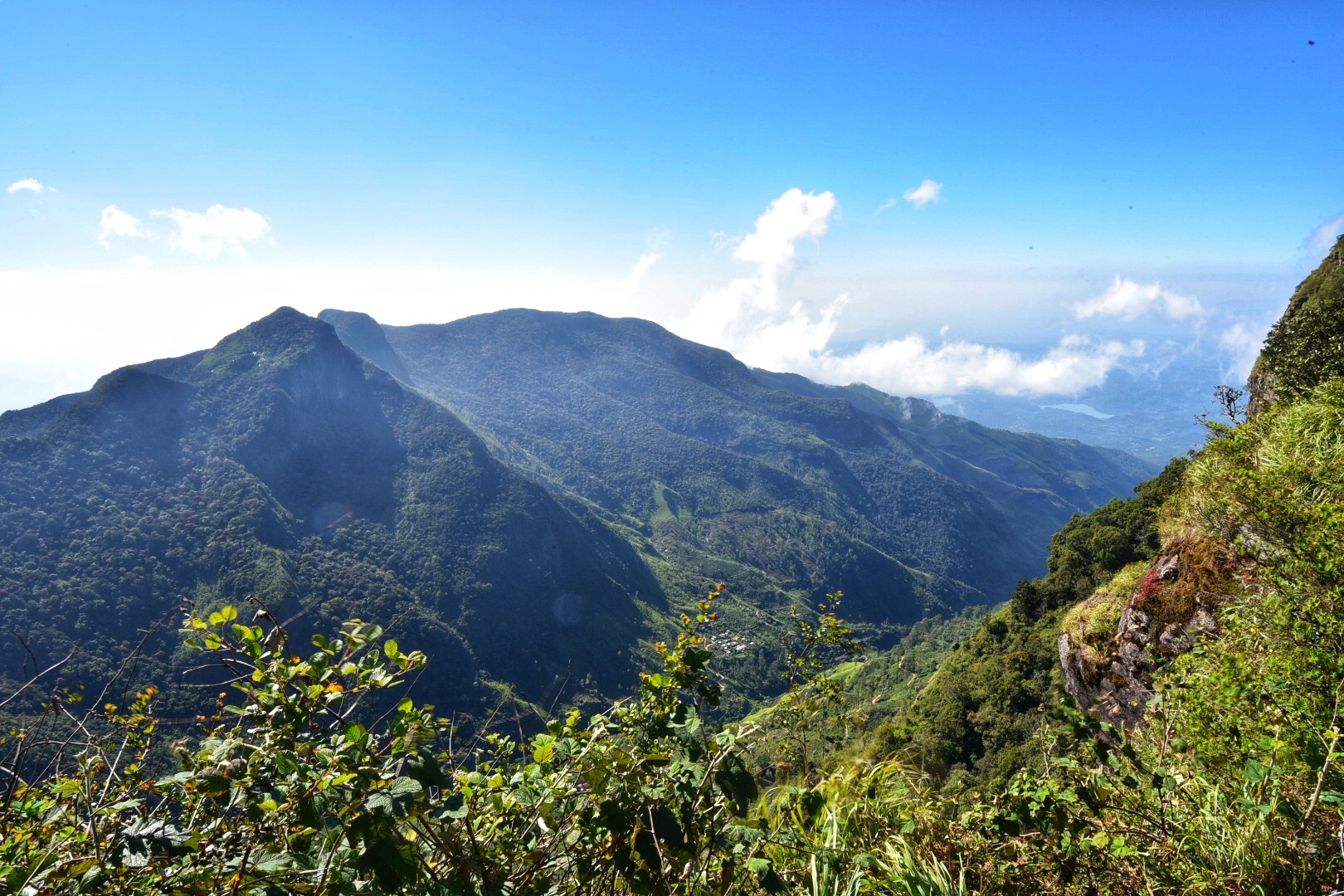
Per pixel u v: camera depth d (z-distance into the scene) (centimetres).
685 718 220
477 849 176
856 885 230
